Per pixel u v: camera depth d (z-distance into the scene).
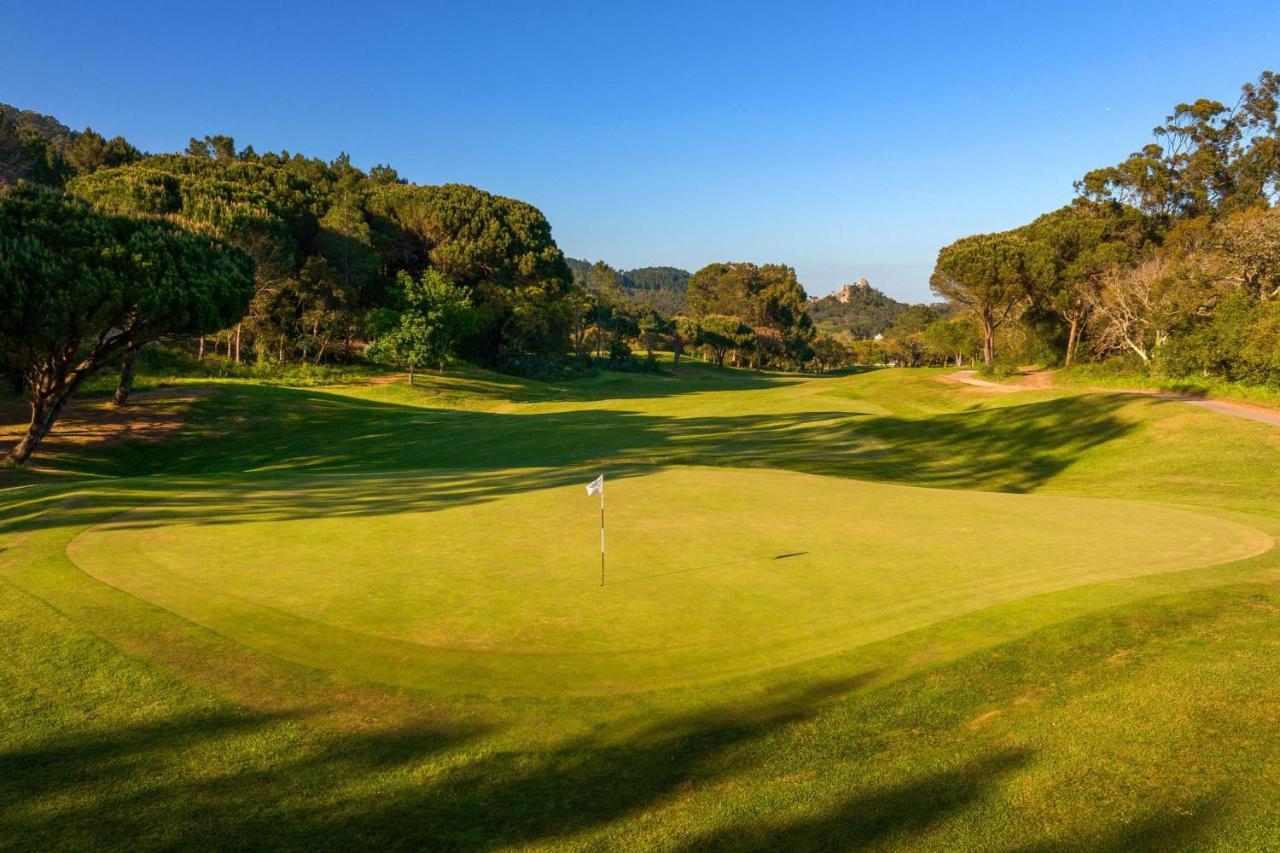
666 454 30.27
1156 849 4.88
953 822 5.24
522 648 8.52
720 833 5.21
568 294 104.94
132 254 27.53
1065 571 11.46
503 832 5.30
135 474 31.84
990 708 6.95
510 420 44.84
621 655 8.34
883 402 51.78
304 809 5.61
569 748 6.45
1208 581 10.63
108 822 5.46
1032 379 62.34
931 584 10.80
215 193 71.50
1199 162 68.19
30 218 26.80
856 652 8.29
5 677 7.85
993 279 65.38
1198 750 6.04
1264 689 7.01
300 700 7.32
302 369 64.75
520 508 16.80
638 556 12.46
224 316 32.12
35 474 27.73
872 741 6.43
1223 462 26.41
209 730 6.78
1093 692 7.14
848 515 16.28
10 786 5.91
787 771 6.00
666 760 6.22
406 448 36.09
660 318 153.62
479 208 100.50
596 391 77.44
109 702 7.32
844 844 5.04
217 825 5.41
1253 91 68.38
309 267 68.50
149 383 47.84
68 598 10.10
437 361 71.44
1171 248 58.22
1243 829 5.04
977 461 30.62
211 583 10.82
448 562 12.02
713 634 8.91
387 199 98.38
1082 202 73.31
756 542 13.52
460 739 6.61
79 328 26.86
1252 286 48.19
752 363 158.12
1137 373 52.47
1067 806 5.38
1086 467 28.91
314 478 22.20
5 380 37.78
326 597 10.21
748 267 181.62
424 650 8.46
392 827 5.38
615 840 5.18
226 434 38.47
